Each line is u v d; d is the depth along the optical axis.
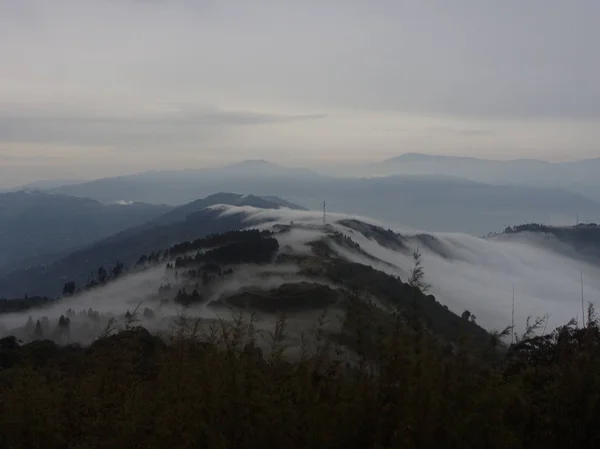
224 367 5.16
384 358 5.43
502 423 4.94
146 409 5.23
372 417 4.92
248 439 4.72
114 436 5.12
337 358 5.48
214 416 4.82
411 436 4.62
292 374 5.29
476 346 5.86
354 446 4.78
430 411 4.71
